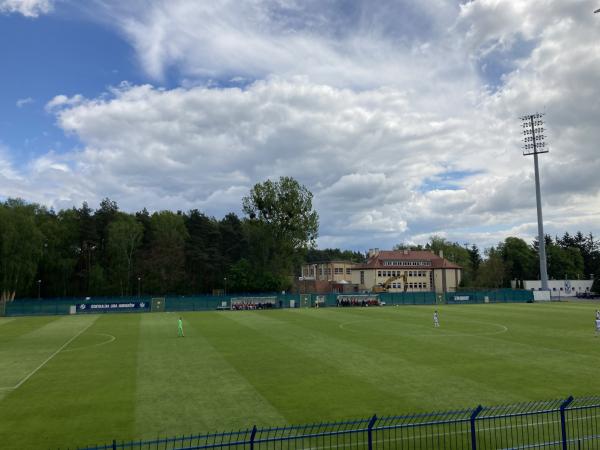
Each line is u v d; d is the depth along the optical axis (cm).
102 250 12438
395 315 6862
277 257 11762
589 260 17525
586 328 5006
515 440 1709
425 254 14012
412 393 2334
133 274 11906
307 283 13538
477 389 2405
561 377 2662
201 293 12912
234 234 13812
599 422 1889
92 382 2653
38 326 5816
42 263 11269
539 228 10900
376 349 3675
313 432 1812
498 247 16600
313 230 11638
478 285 14812
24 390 2486
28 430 1862
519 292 10306
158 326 5625
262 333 4784
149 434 1805
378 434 1789
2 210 9656
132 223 12250
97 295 11500
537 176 11000
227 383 2588
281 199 11450
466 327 5169
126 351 3716
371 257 14238
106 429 1866
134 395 2359
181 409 2116
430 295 9781
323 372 2839
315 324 5644
